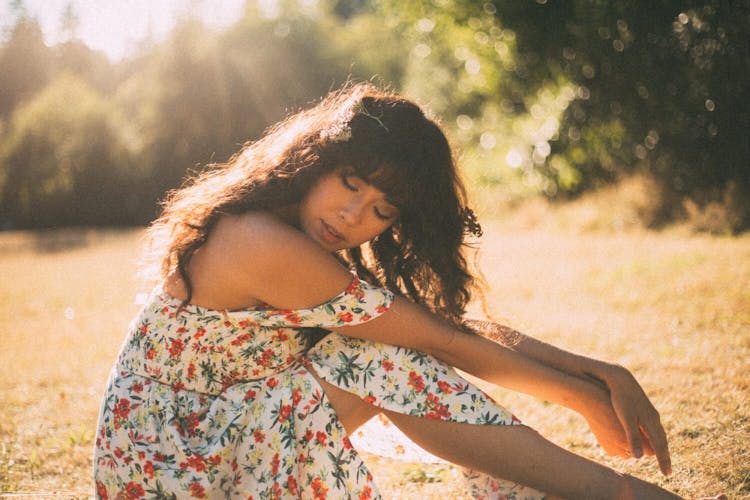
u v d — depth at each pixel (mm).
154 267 2229
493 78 13797
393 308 1979
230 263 1946
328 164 2014
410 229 2174
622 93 11766
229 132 28469
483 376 2039
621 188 12102
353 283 1973
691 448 2611
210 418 1974
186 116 28406
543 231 12180
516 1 12242
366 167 1978
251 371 2033
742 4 10133
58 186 28250
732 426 2744
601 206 12023
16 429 3643
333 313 1971
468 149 16219
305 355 2055
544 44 12398
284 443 1918
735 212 9812
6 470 3021
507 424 1885
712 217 9898
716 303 5172
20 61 46531
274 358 2035
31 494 2709
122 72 40031
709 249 7410
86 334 6527
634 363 3861
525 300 6258
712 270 6262
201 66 28312
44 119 28188
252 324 1992
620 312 5391
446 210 2143
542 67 12797
